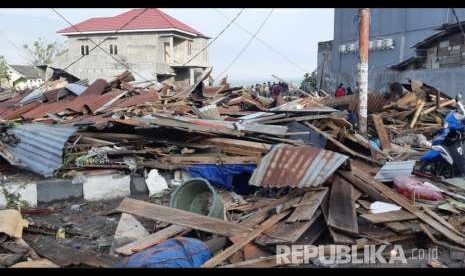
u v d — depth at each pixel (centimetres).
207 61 4600
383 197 720
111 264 574
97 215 809
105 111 1328
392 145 1208
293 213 665
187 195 773
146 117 1084
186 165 934
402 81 2473
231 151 973
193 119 1114
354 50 3431
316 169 737
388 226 640
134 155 960
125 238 673
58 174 887
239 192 905
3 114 1455
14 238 651
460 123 956
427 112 1537
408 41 3041
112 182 905
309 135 1080
